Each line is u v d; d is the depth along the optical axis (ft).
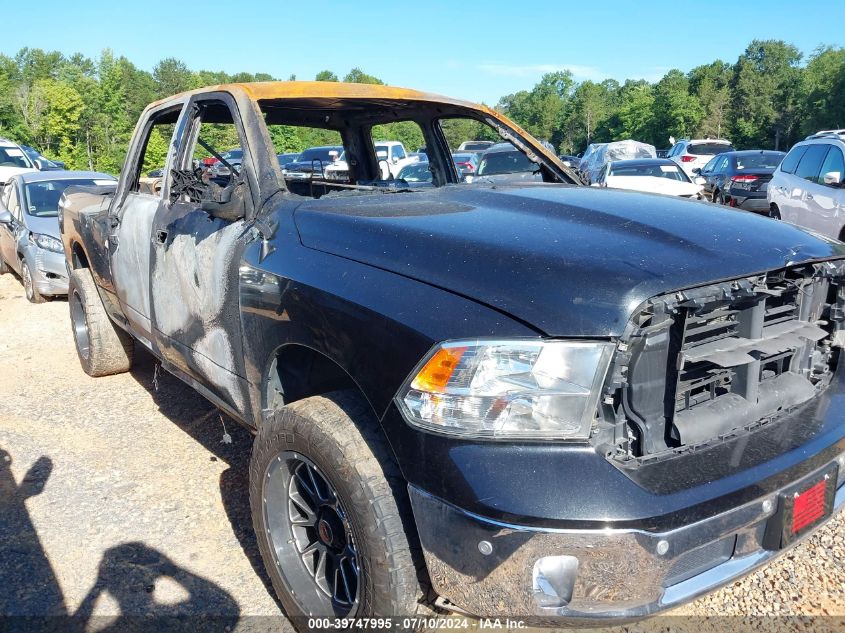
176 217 10.97
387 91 12.10
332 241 8.07
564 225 7.69
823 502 7.12
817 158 34.42
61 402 15.89
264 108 11.94
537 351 6.19
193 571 9.68
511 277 6.63
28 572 9.64
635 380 6.40
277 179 9.37
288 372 8.91
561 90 427.74
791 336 7.64
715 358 6.77
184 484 12.04
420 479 6.49
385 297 7.07
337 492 7.23
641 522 5.83
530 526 5.90
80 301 17.12
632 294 6.29
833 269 7.99
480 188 9.88
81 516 11.05
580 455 6.08
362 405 7.50
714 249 7.13
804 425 7.29
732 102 291.79
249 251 8.93
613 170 49.75
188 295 10.44
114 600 9.07
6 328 23.29
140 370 17.99
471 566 6.25
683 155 82.89
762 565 6.84
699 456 6.57
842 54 258.78
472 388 6.26
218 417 14.83
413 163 17.26
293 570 8.29
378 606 6.98
